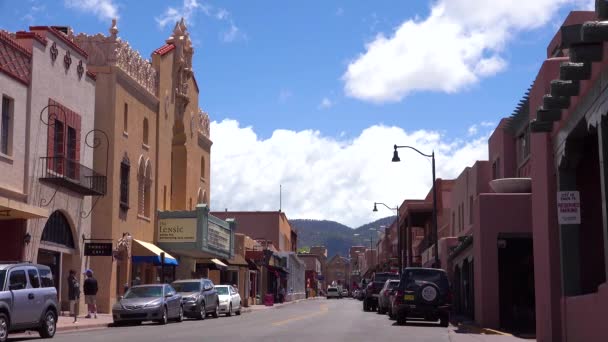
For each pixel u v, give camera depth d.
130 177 40.16
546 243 18.34
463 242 35.34
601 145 13.60
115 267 37.62
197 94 53.91
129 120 39.91
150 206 43.75
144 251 40.16
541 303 19.22
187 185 50.66
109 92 37.72
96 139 37.12
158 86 44.97
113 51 38.00
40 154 29.95
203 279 36.53
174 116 48.47
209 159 58.34
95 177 33.88
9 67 27.73
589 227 18.27
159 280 45.12
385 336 22.39
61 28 38.19
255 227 95.44
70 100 32.94
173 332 23.83
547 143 18.30
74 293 28.77
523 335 24.25
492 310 27.56
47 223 30.72
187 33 50.31
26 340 20.25
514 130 37.50
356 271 180.88
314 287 149.12
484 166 42.12
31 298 20.12
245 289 66.81
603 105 13.31
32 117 29.28
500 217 27.95
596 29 11.70
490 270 27.75
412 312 28.80
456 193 50.00
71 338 21.03
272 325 28.39
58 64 31.77
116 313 29.44
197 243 44.66
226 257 52.31
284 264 93.31
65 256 33.06
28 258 28.48
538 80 19.56
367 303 47.78
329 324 29.23
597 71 13.67
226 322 31.52
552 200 18.16
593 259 18.17
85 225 34.28
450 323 31.50
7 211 26.00
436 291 28.77
